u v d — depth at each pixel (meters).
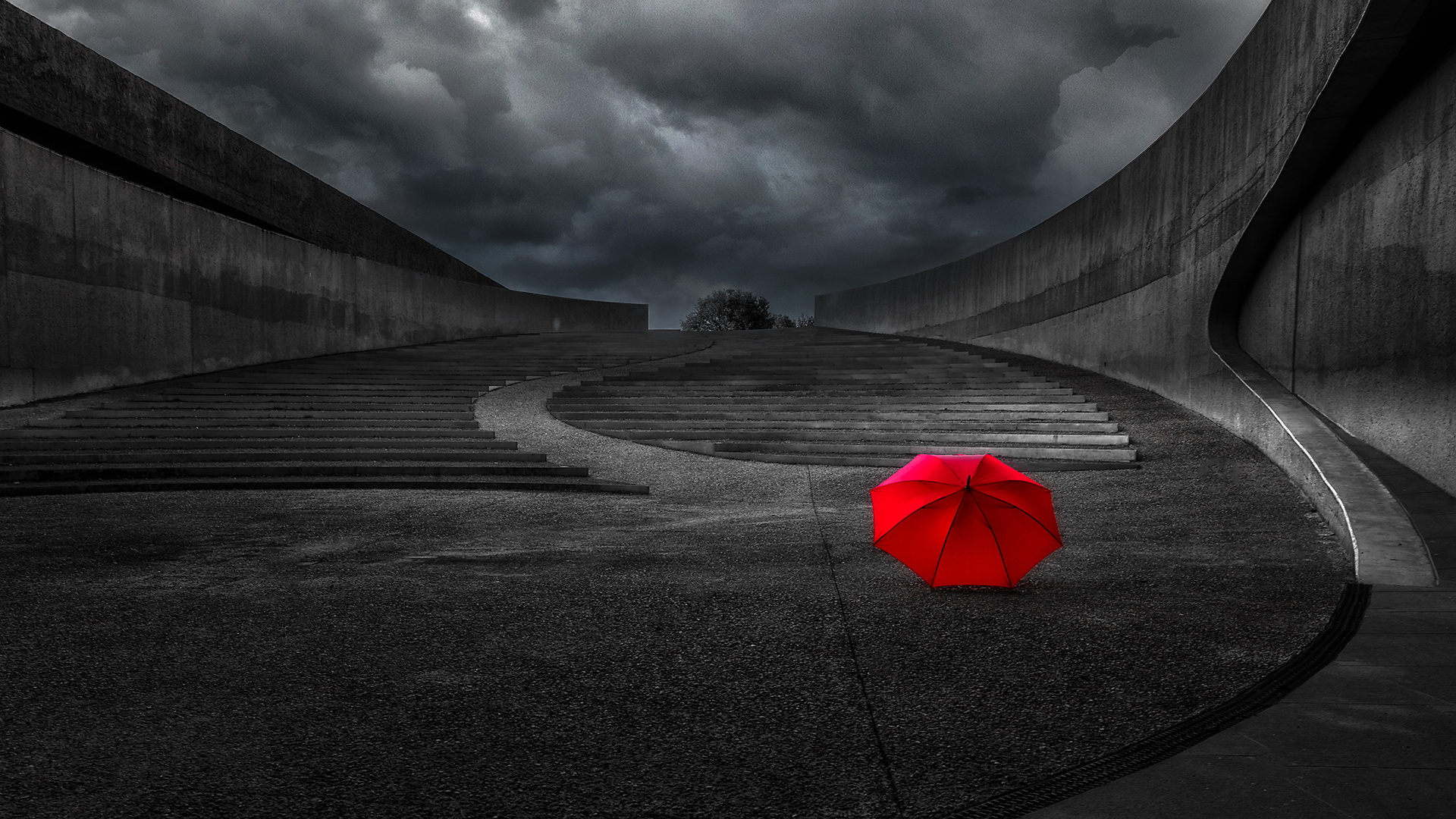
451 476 10.41
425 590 5.19
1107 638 4.17
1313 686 3.47
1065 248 17.91
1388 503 6.65
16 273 12.73
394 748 2.92
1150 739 2.96
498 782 2.68
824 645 4.08
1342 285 8.84
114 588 5.16
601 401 15.35
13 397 12.66
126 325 14.84
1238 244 10.67
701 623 4.46
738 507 9.02
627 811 2.49
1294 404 9.48
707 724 3.14
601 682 3.58
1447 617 4.52
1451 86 7.01
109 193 14.50
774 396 15.42
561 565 5.99
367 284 22.28
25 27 14.68
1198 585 5.31
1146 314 14.15
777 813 2.48
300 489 9.70
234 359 17.58
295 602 4.87
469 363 19.97
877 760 2.83
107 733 3.03
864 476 10.79
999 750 2.90
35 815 2.43
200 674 3.65
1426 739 2.90
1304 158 9.01
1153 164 13.90
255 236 18.23
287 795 2.58
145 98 17.31
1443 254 7.07
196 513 8.09
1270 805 2.44
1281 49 9.45
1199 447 10.39
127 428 11.47
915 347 21.55
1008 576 4.77
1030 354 19.78
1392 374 7.87
